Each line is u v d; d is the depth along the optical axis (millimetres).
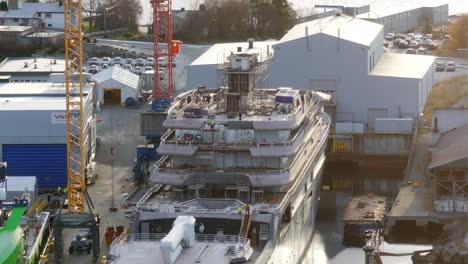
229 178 143750
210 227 136750
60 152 175375
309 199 160125
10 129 174625
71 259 142500
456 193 159875
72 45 171375
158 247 127250
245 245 126750
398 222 157750
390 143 199125
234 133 149250
